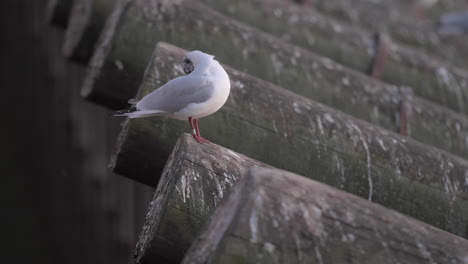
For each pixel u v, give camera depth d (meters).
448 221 7.70
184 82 6.44
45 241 23.98
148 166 7.39
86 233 20.22
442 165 7.96
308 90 9.62
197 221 5.76
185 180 5.84
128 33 8.75
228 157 6.17
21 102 29.16
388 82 12.66
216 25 9.34
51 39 21.83
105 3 10.91
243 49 9.37
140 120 7.27
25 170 26.98
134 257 6.13
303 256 4.48
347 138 7.79
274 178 4.60
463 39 18.72
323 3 17.42
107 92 8.88
